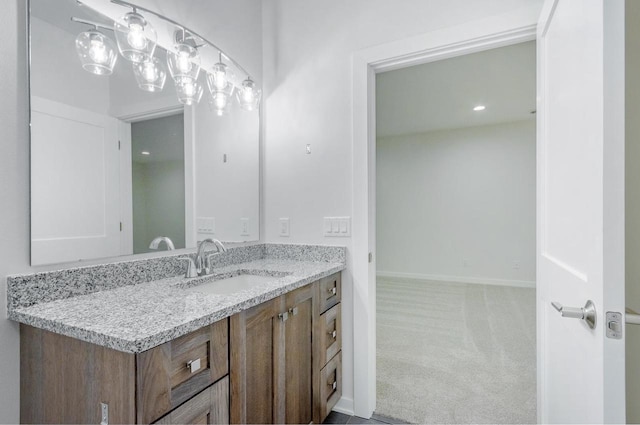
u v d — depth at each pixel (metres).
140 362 0.73
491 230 4.79
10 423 0.93
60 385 0.85
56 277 1.03
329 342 1.64
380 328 2.99
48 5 1.05
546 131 1.23
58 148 1.08
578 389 0.85
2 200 0.94
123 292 1.14
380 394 1.91
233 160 1.82
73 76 1.12
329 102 1.84
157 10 1.38
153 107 1.39
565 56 0.98
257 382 1.14
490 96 3.51
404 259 5.39
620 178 0.67
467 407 1.77
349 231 1.77
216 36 1.70
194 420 0.87
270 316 1.21
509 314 3.38
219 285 1.51
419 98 3.57
